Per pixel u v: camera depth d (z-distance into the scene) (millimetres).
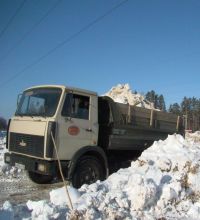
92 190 7086
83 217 5605
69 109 8547
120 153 10414
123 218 5891
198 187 7453
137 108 10586
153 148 9641
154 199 6598
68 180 8602
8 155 9312
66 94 8531
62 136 8320
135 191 6445
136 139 10445
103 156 9156
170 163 8406
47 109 8523
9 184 9406
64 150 8367
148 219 6012
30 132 8562
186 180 7633
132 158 10711
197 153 9117
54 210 5629
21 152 8797
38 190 8820
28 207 6008
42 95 8883
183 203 6832
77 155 8523
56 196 6473
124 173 8281
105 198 6348
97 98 9344
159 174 7965
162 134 11531
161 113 11609
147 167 8375
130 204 6391
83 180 8711
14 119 9273
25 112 9141
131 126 10219
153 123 11188
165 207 6590
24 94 9469
